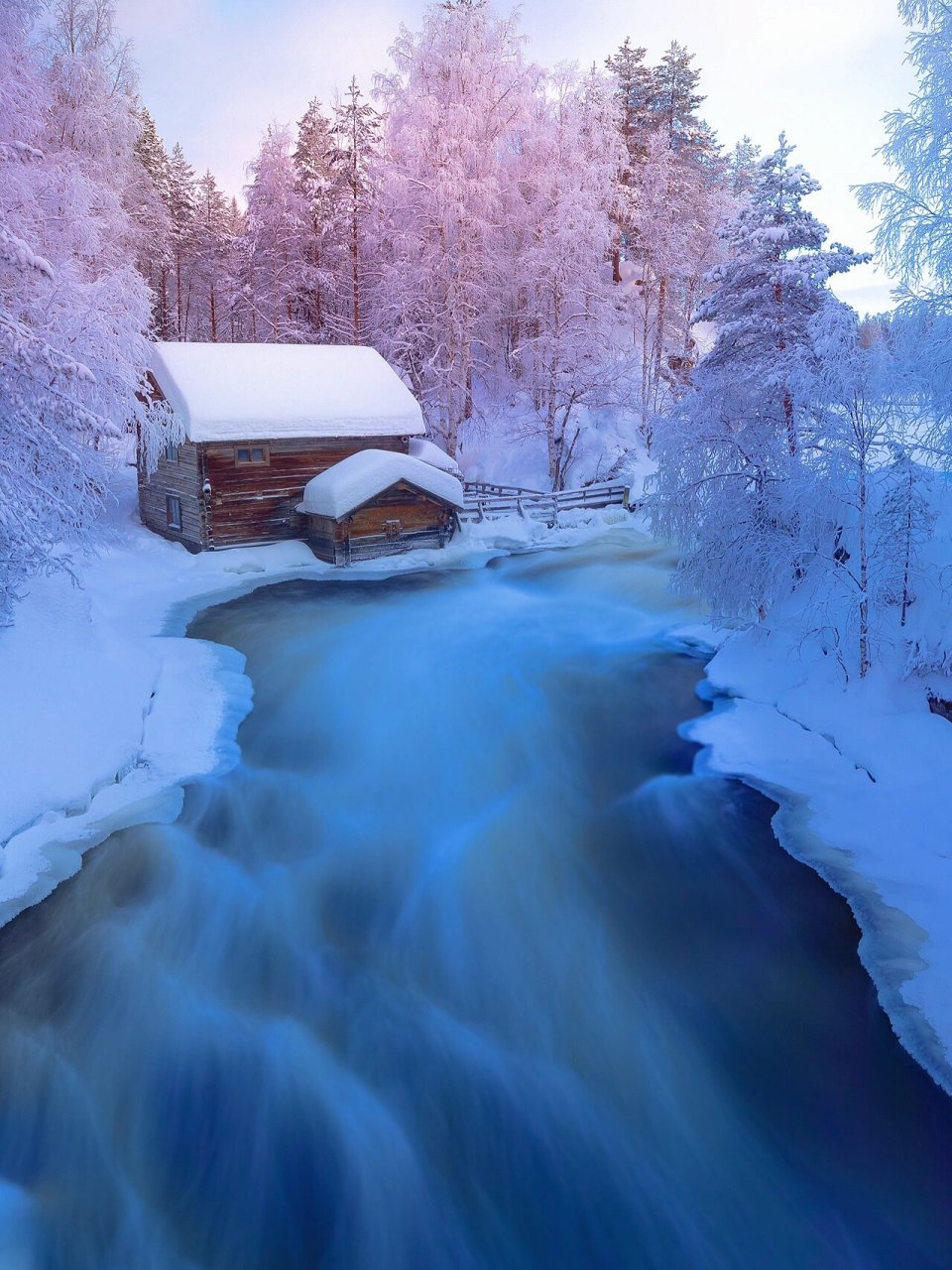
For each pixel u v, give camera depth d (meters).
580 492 28.62
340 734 11.56
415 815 9.44
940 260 8.92
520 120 29.61
